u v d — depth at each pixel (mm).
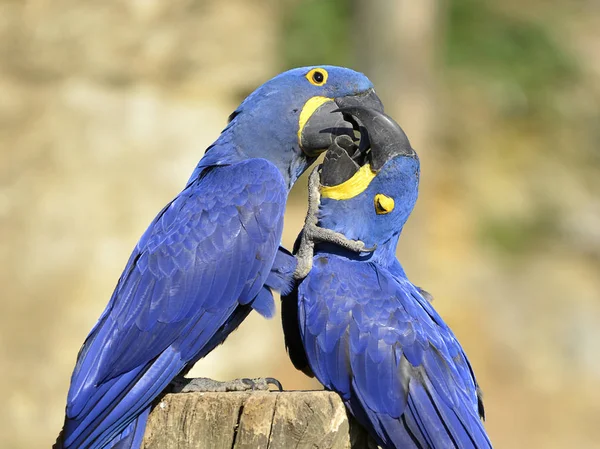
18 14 12156
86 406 6918
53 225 12086
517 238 19500
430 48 15664
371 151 7391
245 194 7602
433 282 17594
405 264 16328
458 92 20422
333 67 8148
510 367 17141
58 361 11953
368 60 15500
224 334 7691
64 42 12266
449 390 6910
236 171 7777
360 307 7066
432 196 18891
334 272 7230
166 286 7297
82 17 12312
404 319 7027
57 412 11938
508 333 17547
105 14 12375
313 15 17516
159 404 6715
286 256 7598
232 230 7477
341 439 6273
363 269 7297
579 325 18016
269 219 7578
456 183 19688
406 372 6879
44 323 11953
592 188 20984
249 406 6258
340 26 17578
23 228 12016
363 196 7371
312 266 7336
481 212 19516
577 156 21344
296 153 8156
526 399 16562
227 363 12945
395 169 7316
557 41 21578
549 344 17719
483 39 20812
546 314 18156
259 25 13555
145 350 7176
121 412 6949
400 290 7211
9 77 12156
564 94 21500
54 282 12039
